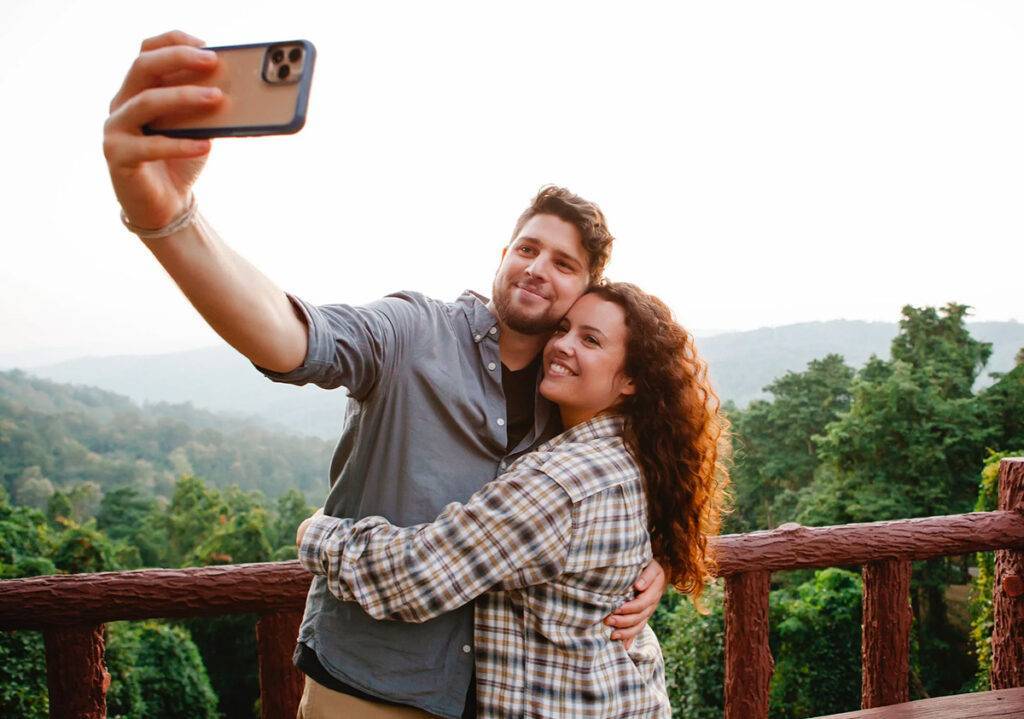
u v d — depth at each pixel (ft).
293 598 5.75
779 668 44.42
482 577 4.06
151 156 2.49
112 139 2.50
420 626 4.36
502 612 4.39
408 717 4.39
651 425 4.93
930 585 63.21
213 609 5.63
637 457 4.86
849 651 43.24
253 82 2.46
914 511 67.77
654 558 5.11
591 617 4.44
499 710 4.29
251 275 3.28
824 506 74.38
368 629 4.36
